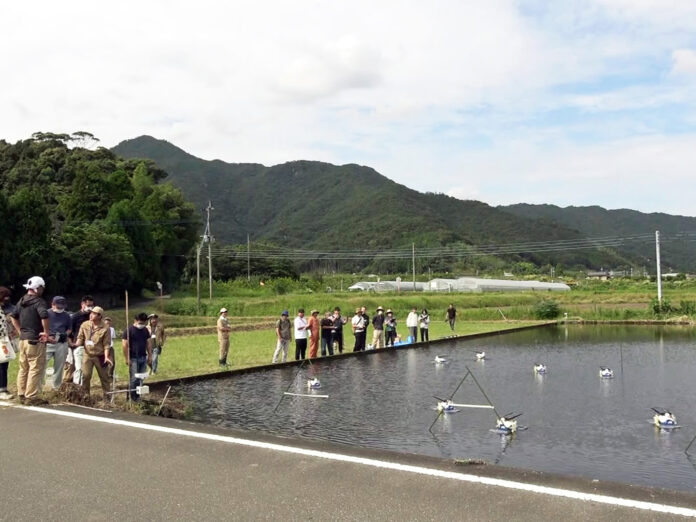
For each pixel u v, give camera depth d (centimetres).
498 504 573
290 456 737
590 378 1988
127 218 7400
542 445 1158
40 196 5716
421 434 1220
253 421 1320
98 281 6228
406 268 13538
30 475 672
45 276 5416
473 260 14112
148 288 7794
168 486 634
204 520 548
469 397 1638
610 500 579
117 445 791
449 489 616
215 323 4597
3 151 9994
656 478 972
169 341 3116
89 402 1145
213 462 714
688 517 538
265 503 585
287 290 8762
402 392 1697
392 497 595
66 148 10419
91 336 1245
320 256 14212
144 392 1340
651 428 1296
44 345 1100
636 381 1930
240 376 1948
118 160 10756
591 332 4059
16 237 5297
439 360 2317
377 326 2823
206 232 7000
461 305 6238
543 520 534
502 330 3941
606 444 1168
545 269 14875
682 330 4166
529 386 1828
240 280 9806
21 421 933
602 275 15588
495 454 1089
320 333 2547
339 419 1341
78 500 597
